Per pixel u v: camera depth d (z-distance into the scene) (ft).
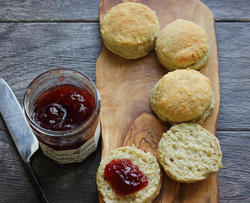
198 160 1.47
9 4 1.82
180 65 1.61
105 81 1.65
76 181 1.55
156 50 1.65
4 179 1.55
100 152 1.58
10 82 1.69
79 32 1.77
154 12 1.72
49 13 1.81
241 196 1.52
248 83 1.68
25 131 1.58
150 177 1.45
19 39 1.76
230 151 1.58
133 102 1.61
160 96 1.53
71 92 1.44
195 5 1.77
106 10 1.76
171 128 1.52
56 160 1.51
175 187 1.48
